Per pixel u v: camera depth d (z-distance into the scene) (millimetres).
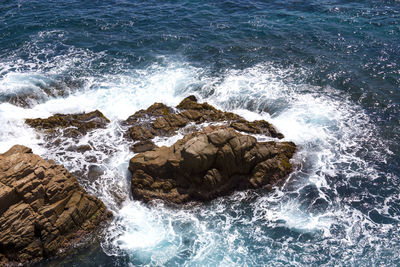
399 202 23125
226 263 20078
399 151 26688
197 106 29125
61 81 32500
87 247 20500
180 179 23344
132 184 23344
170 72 34406
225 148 22828
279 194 23766
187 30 41188
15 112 28219
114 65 35188
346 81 33250
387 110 30219
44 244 19562
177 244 20969
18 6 45000
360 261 20031
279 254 20516
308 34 40312
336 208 22906
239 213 22656
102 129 27328
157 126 27219
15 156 20812
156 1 47844
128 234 21312
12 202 19359
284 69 35000
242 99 31109
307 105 30750
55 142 25969
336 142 27438
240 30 41406
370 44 38219
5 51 36438
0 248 19203
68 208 20344
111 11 44625
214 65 35500
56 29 40375
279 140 26984
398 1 46750
